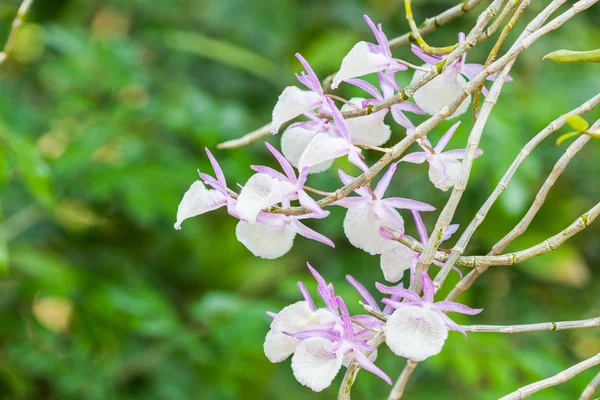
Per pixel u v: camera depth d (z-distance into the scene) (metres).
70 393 2.19
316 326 0.98
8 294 2.35
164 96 2.38
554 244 0.98
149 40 2.76
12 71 2.82
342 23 2.58
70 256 2.54
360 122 1.05
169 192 2.22
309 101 1.00
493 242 2.15
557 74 2.28
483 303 2.31
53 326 2.78
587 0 0.98
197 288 2.76
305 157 0.97
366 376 2.01
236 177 2.22
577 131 0.95
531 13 2.11
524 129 2.13
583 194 2.34
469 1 1.07
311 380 0.95
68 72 2.31
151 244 2.70
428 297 0.94
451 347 1.87
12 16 2.79
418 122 1.97
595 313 2.44
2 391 2.31
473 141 0.97
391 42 1.10
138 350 2.26
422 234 1.00
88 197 2.32
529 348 2.28
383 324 0.97
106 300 2.21
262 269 2.60
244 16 2.66
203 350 2.07
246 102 2.66
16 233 2.34
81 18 2.94
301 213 0.98
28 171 1.76
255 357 2.33
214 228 2.77
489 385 2.21
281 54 2.64
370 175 0.97
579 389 1.99
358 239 1.00
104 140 2.23
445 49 1.02
